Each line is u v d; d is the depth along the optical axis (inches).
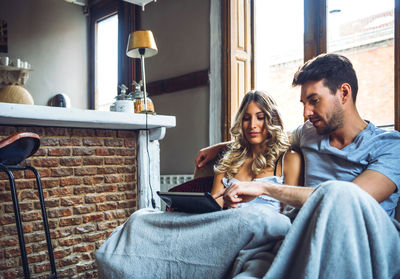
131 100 108.3
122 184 106.1
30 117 81.0
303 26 135.0
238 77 157.8
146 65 199.3
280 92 157.2
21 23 231.8
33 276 90.2
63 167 96.3
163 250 51.5
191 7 173.9
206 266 47.9
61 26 243.9
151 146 109.5
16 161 69.9
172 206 55.6
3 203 87.6
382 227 41.5
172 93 183.3
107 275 55.3
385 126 116.8
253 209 47.9
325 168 61.6
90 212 100.0
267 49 160.6
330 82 58.9
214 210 50.8
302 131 69.6
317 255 37.8
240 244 46.4
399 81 94.5
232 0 155.9
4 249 87.3
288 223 49.8
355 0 123.3
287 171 67.4
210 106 162.2
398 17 95.7
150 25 197.8
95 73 247.4
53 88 239.6
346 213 39.1
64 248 95.3
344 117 59.8
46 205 93.4
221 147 80.0
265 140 70.6
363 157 57.4
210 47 163.2
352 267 38.2
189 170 173.5
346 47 126.0
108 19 236.4
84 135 100.0
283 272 40.1
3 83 103.3
